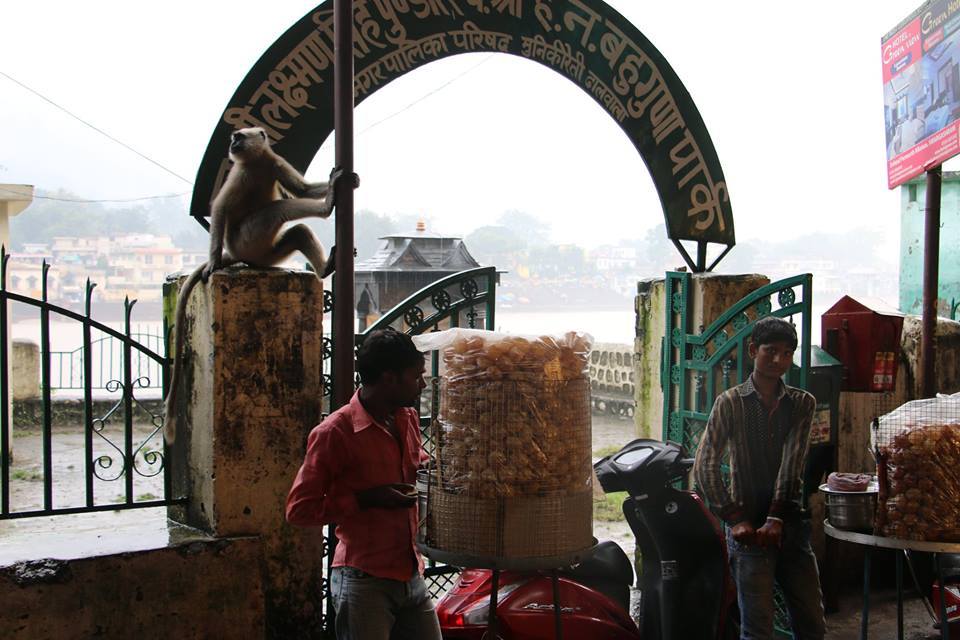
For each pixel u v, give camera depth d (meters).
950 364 6.08
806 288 4.46
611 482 4.02
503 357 3.10
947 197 9.20
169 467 4.07
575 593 3.94
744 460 3.77
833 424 5.10
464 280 4.55
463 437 3.13
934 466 3.57
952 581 4.64
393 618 2.96
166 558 3.70
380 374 2.93
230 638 3.81
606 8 5.24
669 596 3.99
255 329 3.88
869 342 5.12
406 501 2.90
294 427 3.95
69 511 3.85
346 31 3.90
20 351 13.11
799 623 3.77
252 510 3.89
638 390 5.81
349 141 3.93
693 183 5.60
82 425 13.39
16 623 3.45
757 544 3.65
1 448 3.75
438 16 4.76
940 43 5.63
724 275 5.21
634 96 5.39
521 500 3.07
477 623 3.80
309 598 4.00
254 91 4.36
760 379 3.78
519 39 5.01
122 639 3.62
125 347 4.04
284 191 4.47
